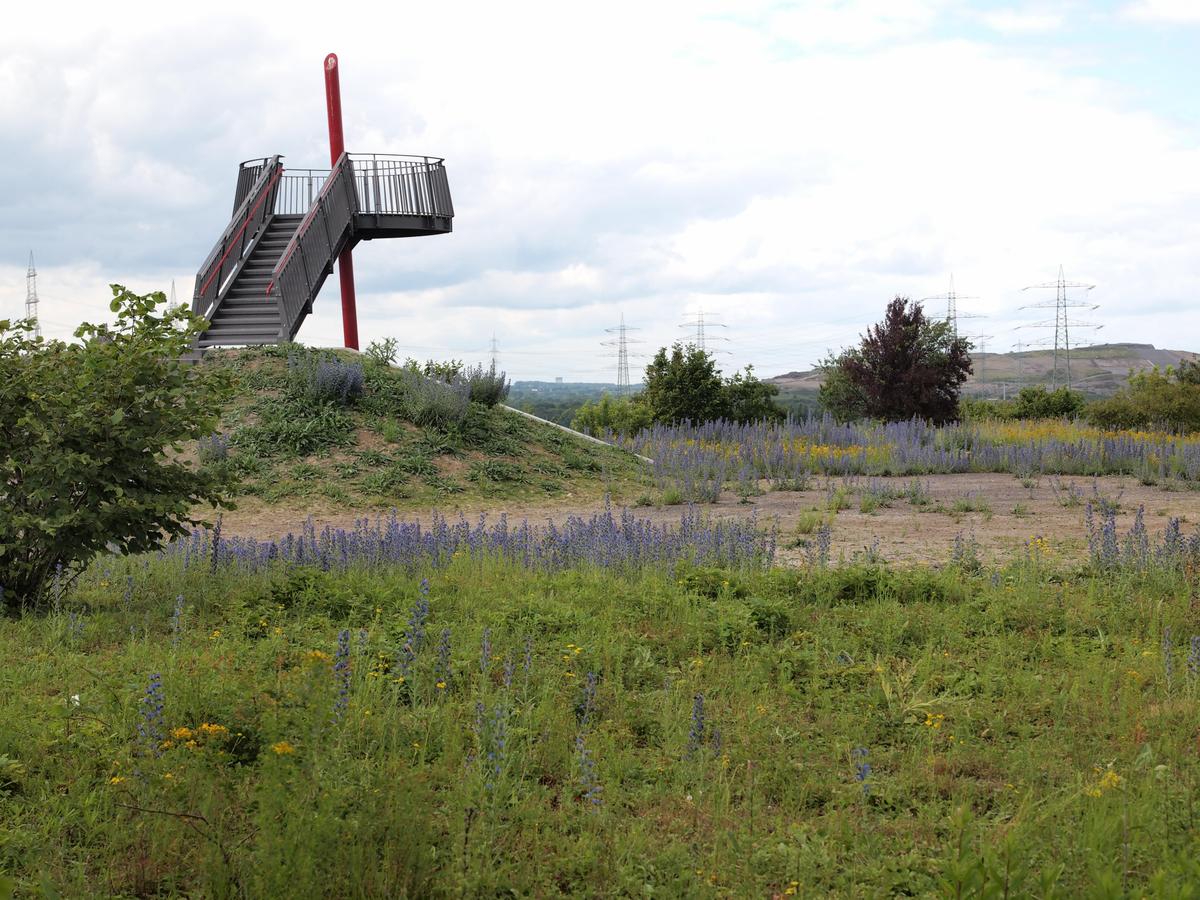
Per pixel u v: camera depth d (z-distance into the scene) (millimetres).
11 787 5094
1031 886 3873
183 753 5098
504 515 12781
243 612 8672
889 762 5633
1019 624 8500
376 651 7359
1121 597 9039
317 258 27375
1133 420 30406
